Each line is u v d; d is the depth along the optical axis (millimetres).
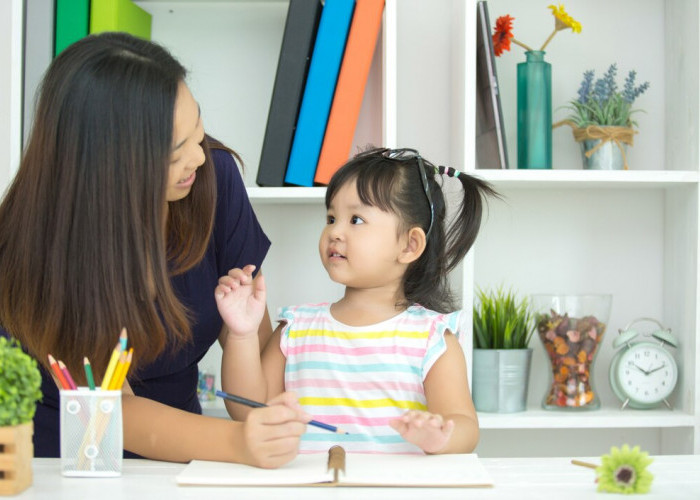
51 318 1035
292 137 1674
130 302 1028
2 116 1855
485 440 1912
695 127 1739
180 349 1337
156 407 1040
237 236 1385
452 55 1847
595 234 1913
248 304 1260
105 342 1029
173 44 1906
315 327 1328
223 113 1905
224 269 1408
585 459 1013
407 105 1888
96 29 1646
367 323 1292
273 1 1869
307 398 1284
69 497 806
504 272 1909
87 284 1021
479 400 1704
